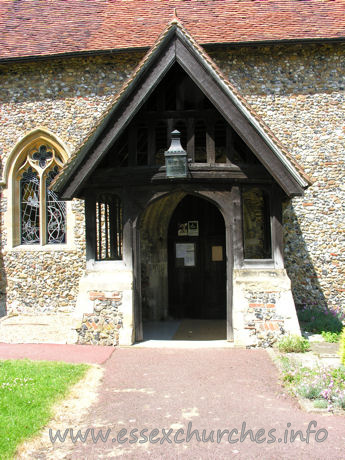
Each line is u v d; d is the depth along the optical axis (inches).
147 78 261.1
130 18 435.8
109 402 179.0
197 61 259.6
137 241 283.4
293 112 386.6
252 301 269.0
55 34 428.5
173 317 400.5
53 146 409.4
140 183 280.7
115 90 399.2
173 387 196.9
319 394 180.4
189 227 405.4
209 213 404.5
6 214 412.2
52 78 407.5
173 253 405.7
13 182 414.6
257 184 279.9
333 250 380.5
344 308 376.2
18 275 406.6
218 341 288.7
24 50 409.7
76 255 399.9
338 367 215.8
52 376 202.5
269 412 168.4
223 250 401.7
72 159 264.7
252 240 391.5
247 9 431.8
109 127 262.8
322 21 408.2
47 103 407.5
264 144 256.8
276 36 386.0
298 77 388.5
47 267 403.2
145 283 384.5
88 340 277.3
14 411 161.0
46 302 400.5
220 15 424.5
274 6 436.5
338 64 388.2
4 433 142.8
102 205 394.0
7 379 195.0
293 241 385.1
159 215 384.8
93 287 281.0
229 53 391.2
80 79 403.5
